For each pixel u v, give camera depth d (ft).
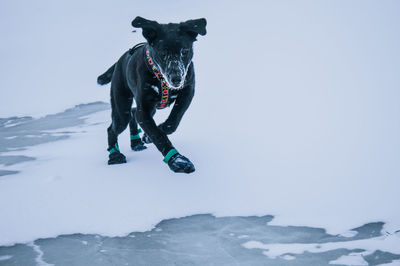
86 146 19.97
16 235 10.62
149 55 13.61
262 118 20.85
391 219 10.17
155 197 12.55
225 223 10.69
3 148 20.79
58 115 30.30
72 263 9.07
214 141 17.93
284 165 14.34
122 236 10.28
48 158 18.11
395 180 12.20
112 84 16.34
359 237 9.50
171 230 10.45
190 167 13.44
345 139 16.25
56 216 11.62
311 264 8.50
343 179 12.68
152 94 14.06
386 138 15.74
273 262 8.66
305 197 11.80
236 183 13.17
